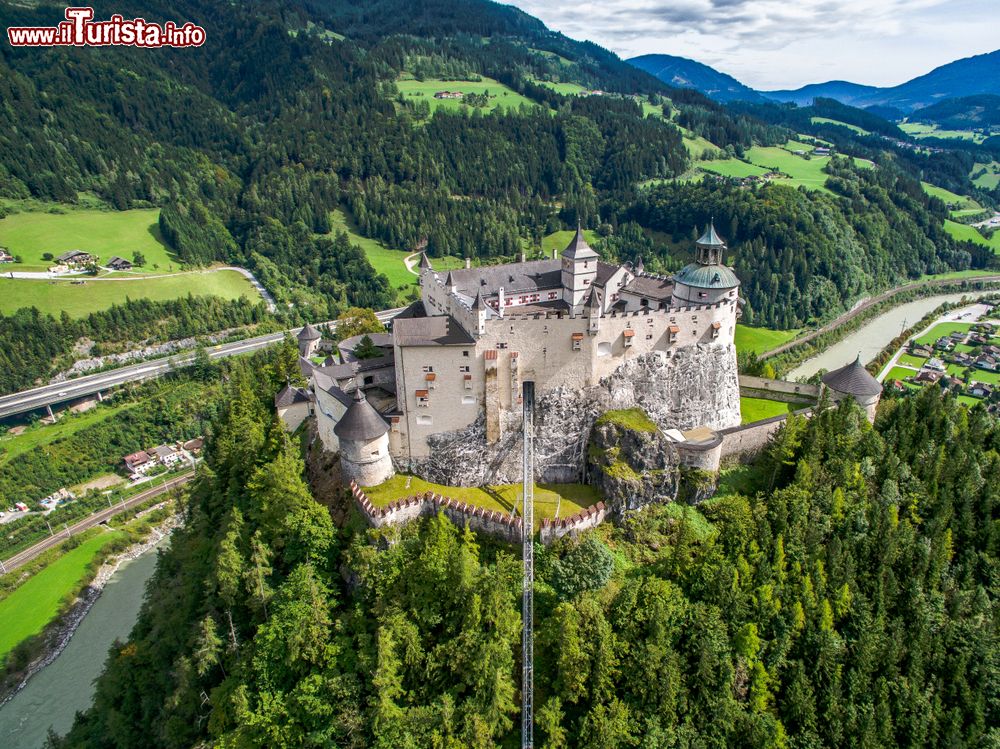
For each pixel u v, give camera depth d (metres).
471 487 106.06
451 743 74.88
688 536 93.88
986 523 103.06
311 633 84.88
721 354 117.06
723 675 80.00
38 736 112.00
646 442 103.69
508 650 80.69
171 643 102.69
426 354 102.12
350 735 78.75
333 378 120.38
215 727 85.81
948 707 86.19
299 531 96.69
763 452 113.44
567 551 93.31
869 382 125.50
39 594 142.25
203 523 121.50
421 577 86.75
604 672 78.12
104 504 172.88
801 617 85.56
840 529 97.88
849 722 81.12
